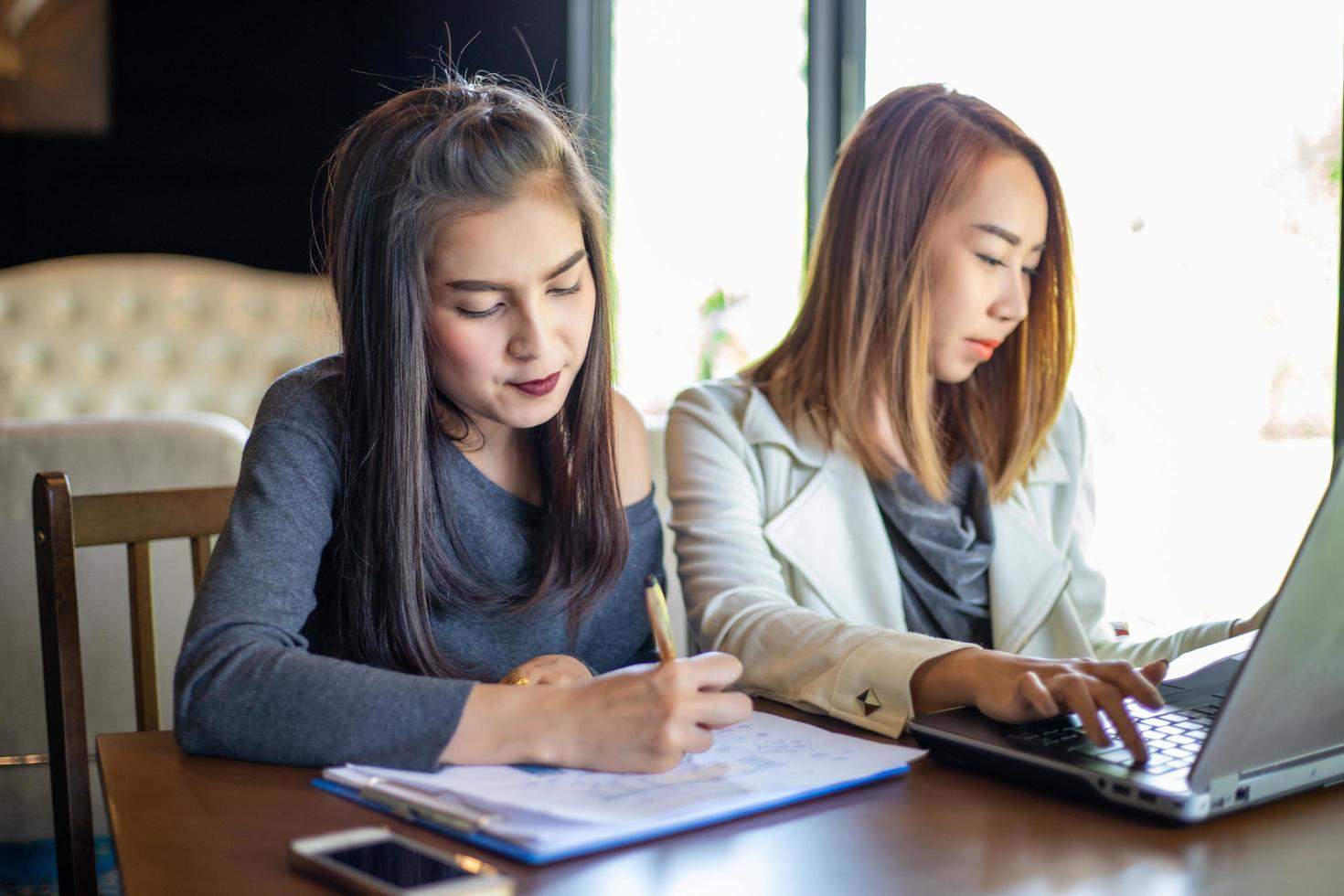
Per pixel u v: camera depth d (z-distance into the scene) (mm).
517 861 659
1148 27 2420
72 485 1971
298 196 4695
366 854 639
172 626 2031
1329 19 2090
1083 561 1493
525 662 1104
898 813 741
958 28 2986
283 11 4590
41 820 2018
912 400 1303
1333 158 2088
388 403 1010
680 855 668
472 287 962
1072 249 1354
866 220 1304
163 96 4602
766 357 1450
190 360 4195
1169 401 2389
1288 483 2172
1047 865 659
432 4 4426
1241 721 691
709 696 804
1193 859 669
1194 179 2334
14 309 4125
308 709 822
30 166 4531
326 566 1096
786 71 3662
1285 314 2176
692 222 3951
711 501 1314
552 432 1126
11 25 4449
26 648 1982
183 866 655
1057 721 869
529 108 1037
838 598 1310
